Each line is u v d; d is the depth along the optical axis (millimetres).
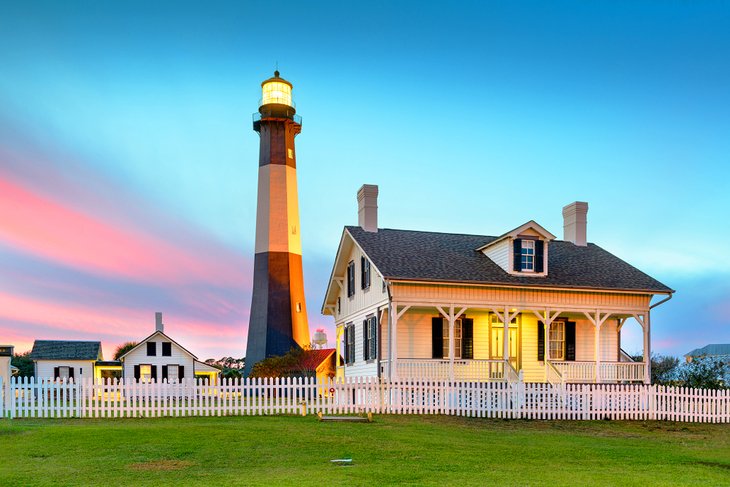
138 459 12039
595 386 22422
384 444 14156
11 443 13727
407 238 28781
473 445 14547
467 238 30094
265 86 49719
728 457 13805
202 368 54594
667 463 12672
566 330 27750
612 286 26297
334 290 33906
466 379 25922
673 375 32531
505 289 25703
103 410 19531
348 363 31250
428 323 26562
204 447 13344
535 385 21938
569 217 31875
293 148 50312
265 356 46250
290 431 15922
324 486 9648
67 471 10945
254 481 10039
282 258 47969
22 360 64812
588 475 10953
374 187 29297
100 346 60219
